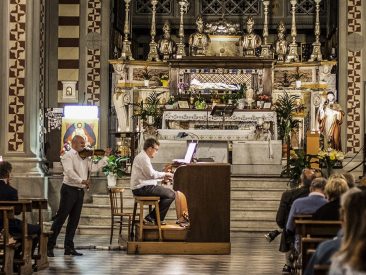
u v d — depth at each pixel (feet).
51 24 80.59
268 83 81.05
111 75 81.87
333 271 15.60
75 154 46.70
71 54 80.79
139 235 47.47
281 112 76.48
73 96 80.43
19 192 58.59
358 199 15.80
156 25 91.15
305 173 38.75
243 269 41.04
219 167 47.60
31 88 59.72
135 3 90.89
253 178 65.41
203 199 47.55
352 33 79.66
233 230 59.11
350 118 79.25
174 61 81.20
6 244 35.06
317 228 28.07
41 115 62.80
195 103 78.02
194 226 47.47
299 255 32.86
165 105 77.56
